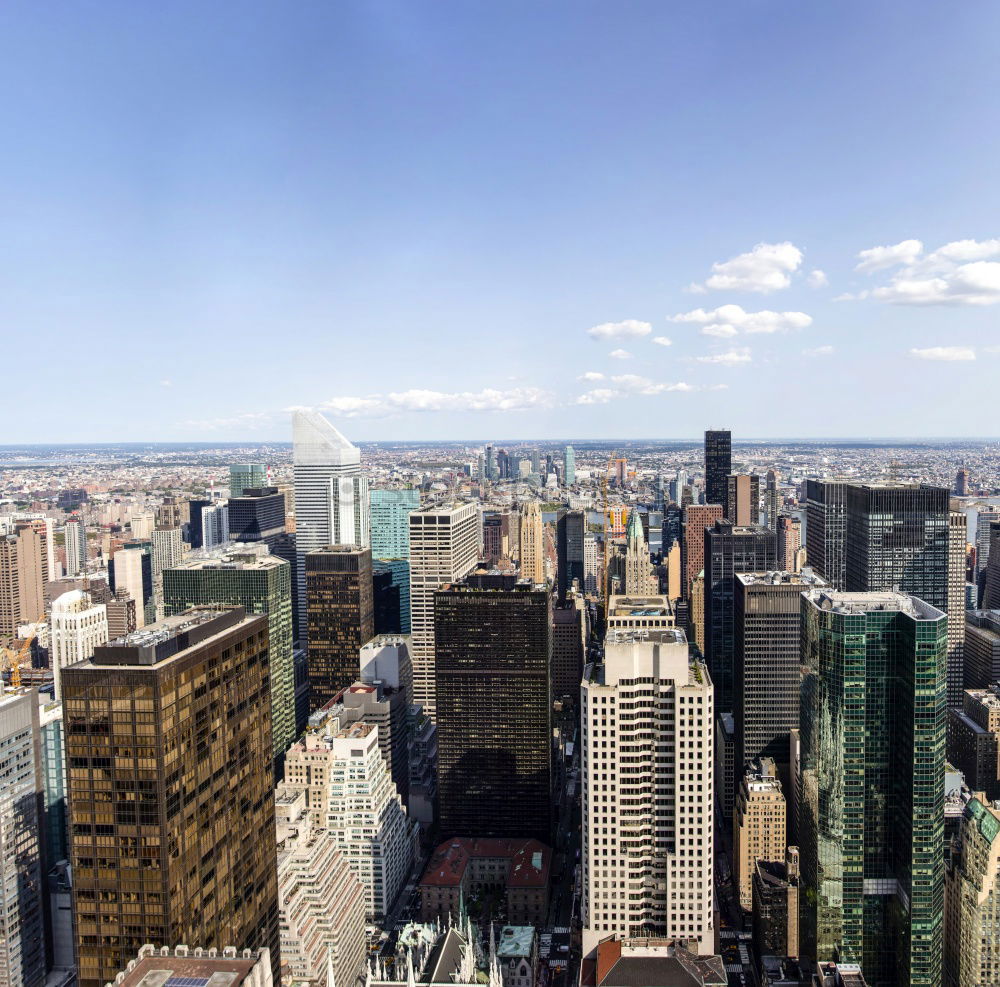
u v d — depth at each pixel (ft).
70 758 647.97
